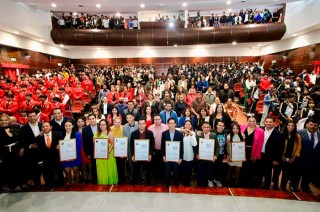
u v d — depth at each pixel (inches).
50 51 473.7
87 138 124.5
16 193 91.6
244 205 81.9
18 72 352.5
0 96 236.2
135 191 91.3
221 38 462.6
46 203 84.6
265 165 121.5
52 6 384.2
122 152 116.0
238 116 301.0
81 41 465.1
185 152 122.6
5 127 113.6
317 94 202.5
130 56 574.6
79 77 429.7
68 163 121.0
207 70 462.3
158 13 524.7
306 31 370.3
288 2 399.2
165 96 197.0
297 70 408.8
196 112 203.0
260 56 563.8
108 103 228.4
